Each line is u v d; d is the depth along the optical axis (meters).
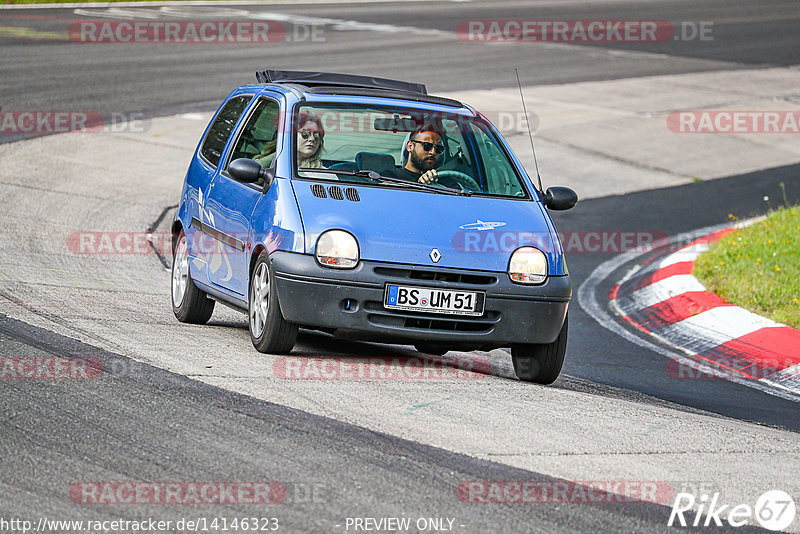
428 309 21.73
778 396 25.52
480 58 87.06
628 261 41.62
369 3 122.75
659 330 32.09
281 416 18.11
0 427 16.75
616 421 19.98
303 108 24.67
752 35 111.56
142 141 54.03
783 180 57.72
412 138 24.77
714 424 20.95
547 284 22.52
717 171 59.16
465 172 24.67
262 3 116.06
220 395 19.03
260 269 22.70
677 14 123.69
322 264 21.53
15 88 62.56
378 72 76.06
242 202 24.11
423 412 19.11
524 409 20.11
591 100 73.88
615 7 126.94
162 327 25.38
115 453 16.02
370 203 22.70
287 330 22.22
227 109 28.38
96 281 31.11
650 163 59.75
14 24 87.75
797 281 34.62
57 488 14.68
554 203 25.14
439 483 15.66
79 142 52.56
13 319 23.98
